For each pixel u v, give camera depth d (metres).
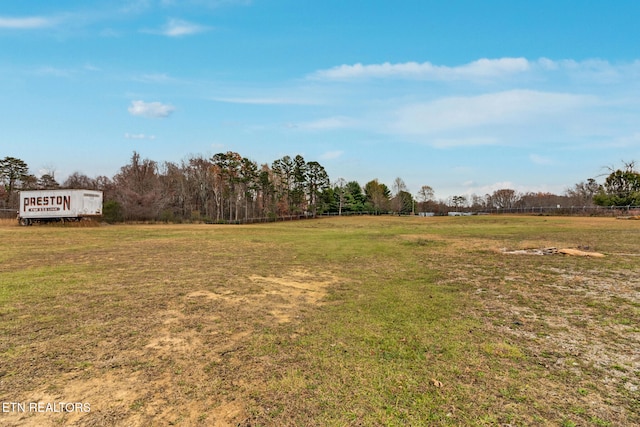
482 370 3.64
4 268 9.43
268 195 55.66
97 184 55.31
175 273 8.92
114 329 4.81
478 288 7.40
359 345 4.29
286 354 4.02
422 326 4.99
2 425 2.69
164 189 48.16
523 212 55.66
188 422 2.74
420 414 2.86
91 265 10.01
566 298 6.52
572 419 2.80
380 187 79.62
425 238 18.83
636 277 8.14
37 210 28.64
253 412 2.88
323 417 2.81
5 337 4.48
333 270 9.53
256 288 7.38
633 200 44.38
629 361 3.88
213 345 4.29
